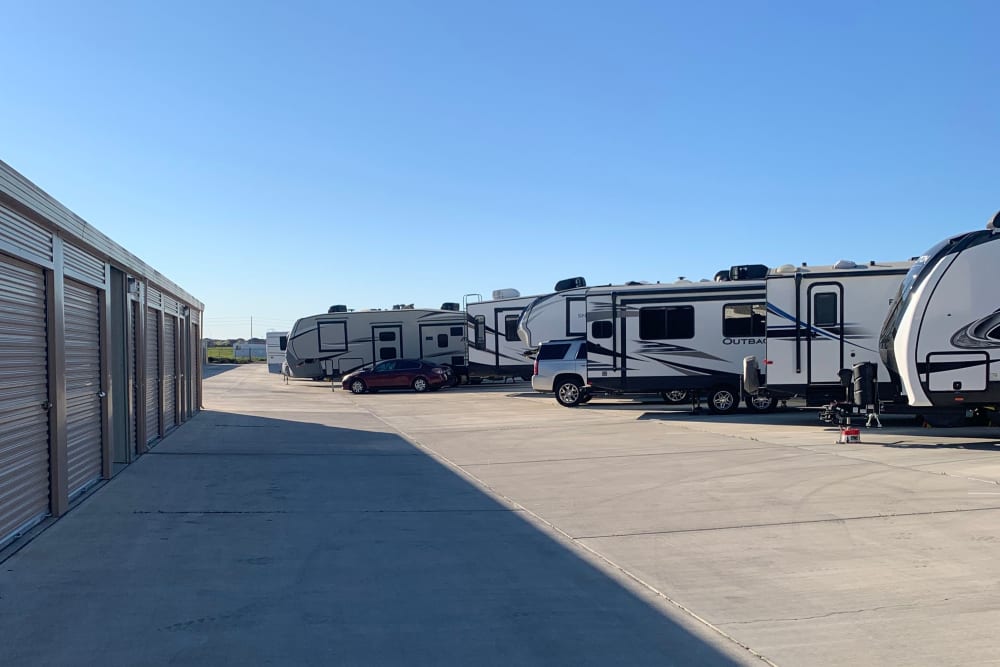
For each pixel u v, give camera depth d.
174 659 4.47
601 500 8.98
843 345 15.13
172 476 10.52
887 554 6.64
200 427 16.47
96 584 5.82
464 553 6.76
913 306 12.58
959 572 6.12
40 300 7.80
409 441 14.41
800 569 6.26
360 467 11.42
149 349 13.73
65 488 8.26
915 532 7.34
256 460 12.02
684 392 19.62
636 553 6.76
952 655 4.53
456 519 8.07
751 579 6.01
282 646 4.67
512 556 6.67
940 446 12.80
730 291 18.42
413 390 29.80
